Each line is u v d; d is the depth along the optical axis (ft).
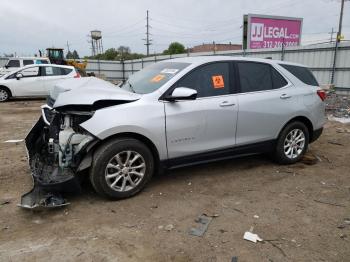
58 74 52.44
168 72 15.49
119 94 13.83
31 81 50.47
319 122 19.12
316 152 21.09
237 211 13.01
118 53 221.87
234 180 16.15
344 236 11.30
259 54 70.13
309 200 14.07
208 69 15.62
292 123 18.01
